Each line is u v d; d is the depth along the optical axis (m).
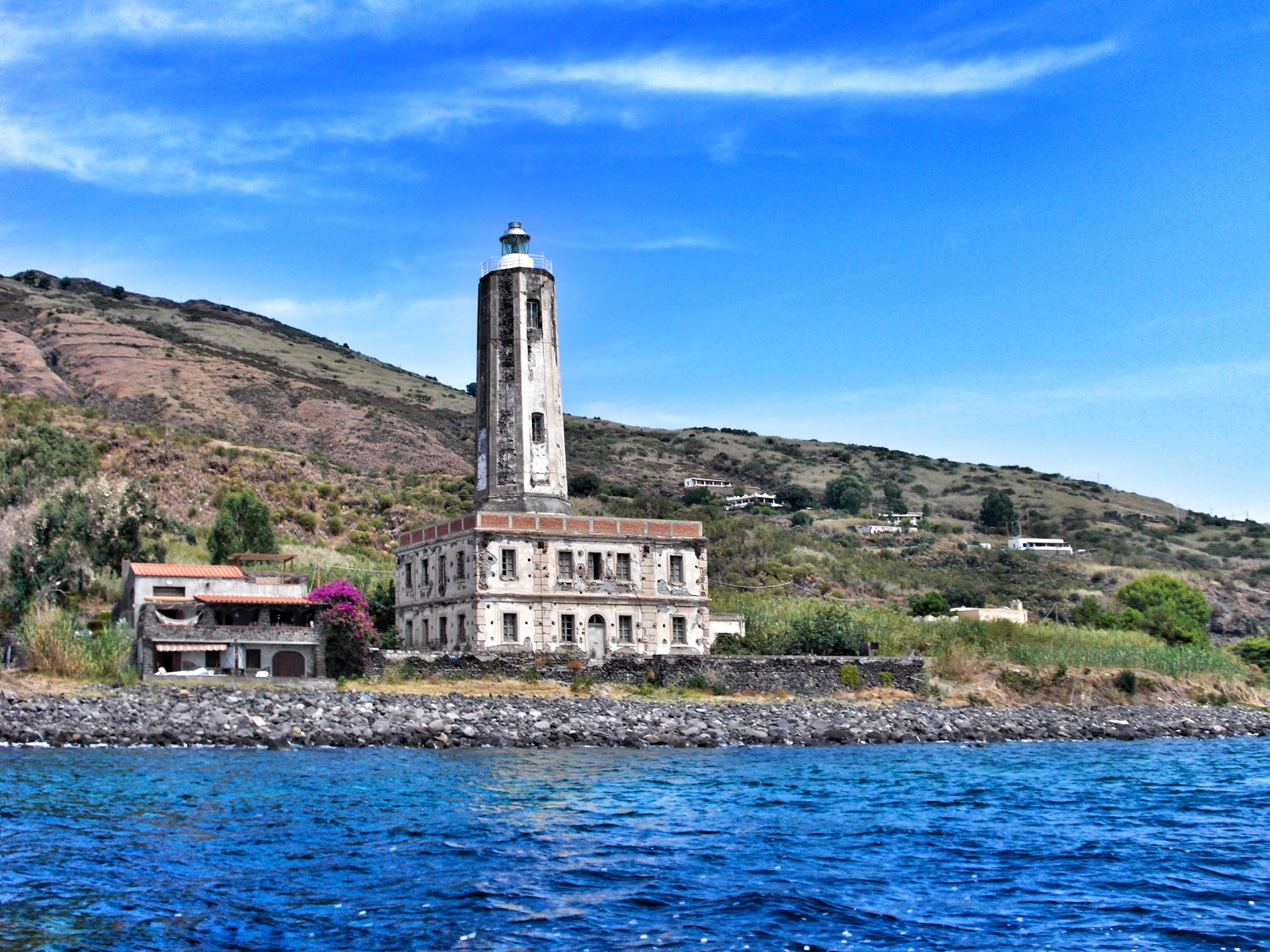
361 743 58.25
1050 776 54.88
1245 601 185.38
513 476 87.38
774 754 61.25
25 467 108.69
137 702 62.56
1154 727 80.00
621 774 51.50
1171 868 35.19
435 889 31.34
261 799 42.97
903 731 70.50
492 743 60.22
